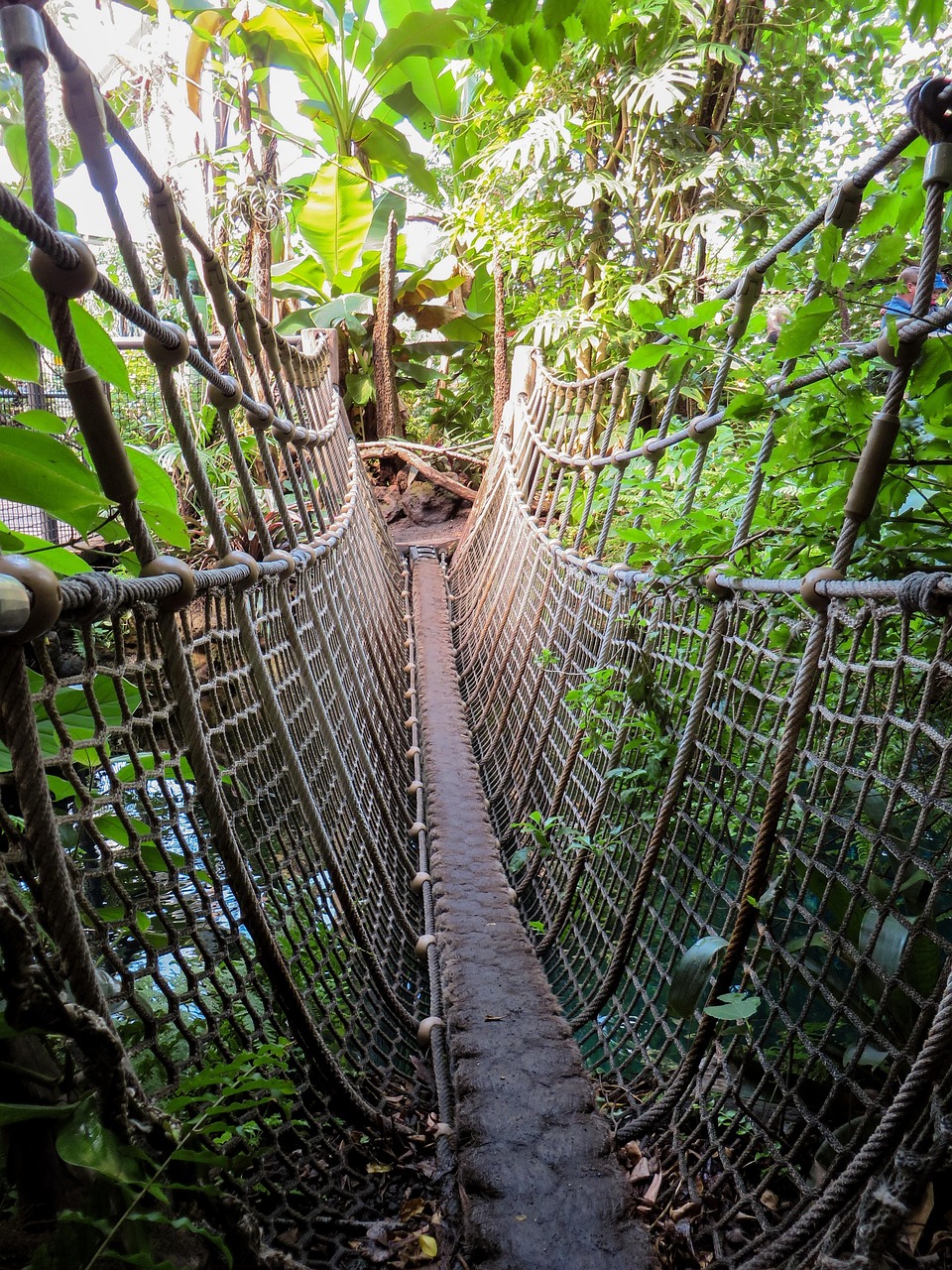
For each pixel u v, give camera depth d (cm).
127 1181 95
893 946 137
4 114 179
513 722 428
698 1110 189
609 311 502
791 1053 156
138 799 120
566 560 383
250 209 551
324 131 847
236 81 607
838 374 159
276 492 263
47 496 132
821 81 448
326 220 807
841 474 171
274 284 860
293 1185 162
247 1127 149
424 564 809
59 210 146
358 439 982
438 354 945
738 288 203
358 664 385
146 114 454
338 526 403
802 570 183
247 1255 117
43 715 141
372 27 765
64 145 294
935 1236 128
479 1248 149
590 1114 182
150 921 147
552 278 599
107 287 117
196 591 143
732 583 184
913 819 185
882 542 165
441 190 928
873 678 136
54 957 102
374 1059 232
